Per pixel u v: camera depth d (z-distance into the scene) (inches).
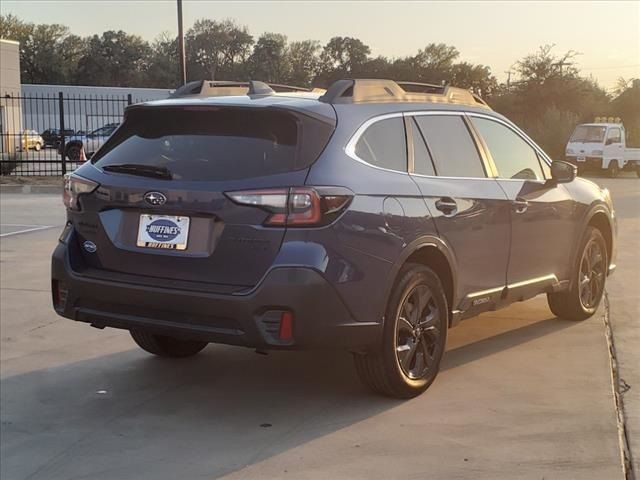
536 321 258.5
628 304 280.7
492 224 203.9
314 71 4461.1
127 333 252.2
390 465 150.3
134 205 169.3
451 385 195.2
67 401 191.2
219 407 184.9
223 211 159.5
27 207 645.3
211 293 158.2
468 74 3166.8
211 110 171.8
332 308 159.0
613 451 154.7
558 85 1865.2
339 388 195.9
